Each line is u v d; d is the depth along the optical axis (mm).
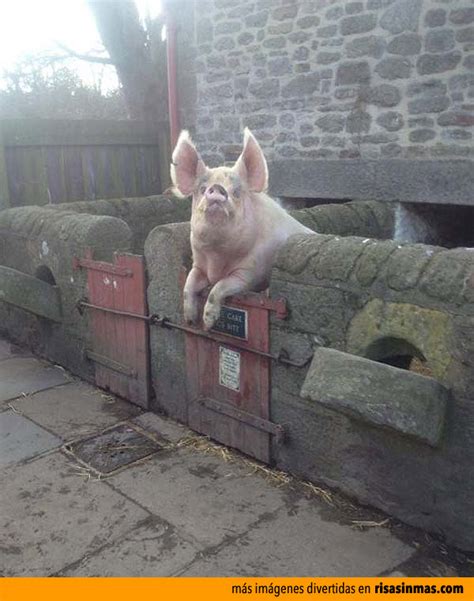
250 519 2969
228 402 3578
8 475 3420
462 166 5012
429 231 5832
